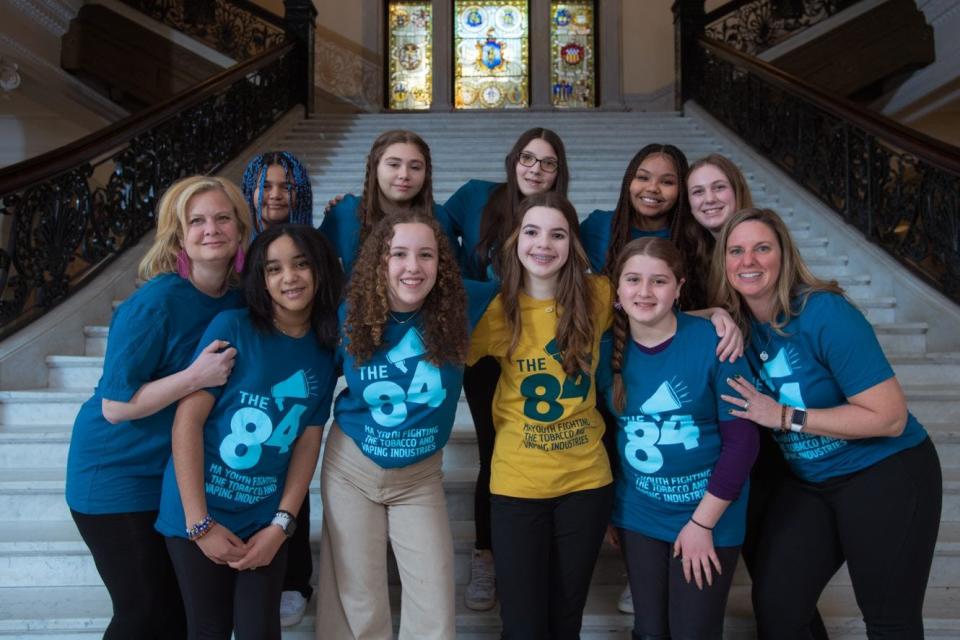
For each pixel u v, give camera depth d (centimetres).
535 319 185
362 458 183
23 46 675
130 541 167
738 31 764
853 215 438
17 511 251
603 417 204
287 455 175
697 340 176
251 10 773
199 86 518
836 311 172
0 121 839
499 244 220
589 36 1007
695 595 174
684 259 213
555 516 184
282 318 174
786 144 541
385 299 174
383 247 173
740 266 178
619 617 215
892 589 171
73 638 210
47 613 213
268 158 220
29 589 231
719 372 174
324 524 188
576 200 520
